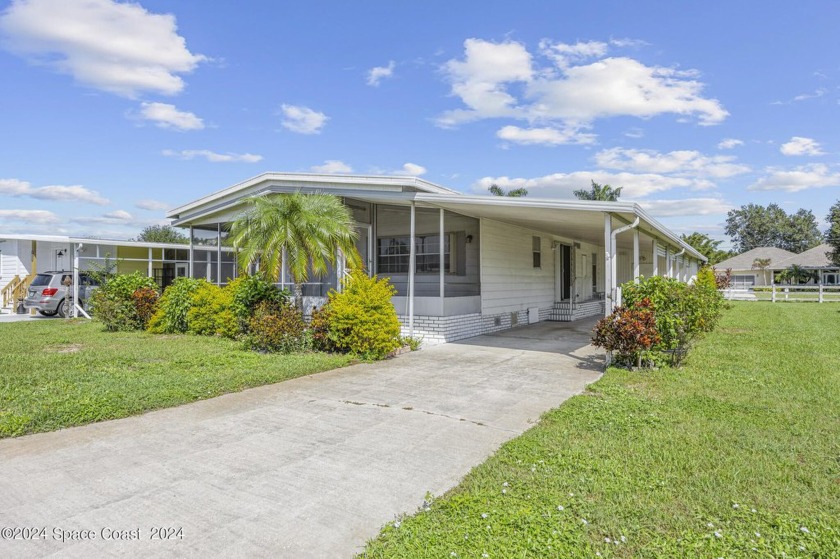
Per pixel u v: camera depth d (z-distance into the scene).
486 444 4.74
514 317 15.59
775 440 4.72
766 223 81.75
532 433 4.95
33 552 2.91
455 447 4.66
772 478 3.88
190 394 6.39
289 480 3.92
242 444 4.75
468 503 3.42
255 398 6.47
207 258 20.98
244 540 3.04
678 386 6.90
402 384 7.31
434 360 9.41
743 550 2.88
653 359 7.96
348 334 9.55
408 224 15.00
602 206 8.74
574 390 6.91
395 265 15.15
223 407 6.04
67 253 21.72
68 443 4.75
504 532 3.05
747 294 31.61
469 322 13.07
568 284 20.33
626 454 4.35
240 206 13.98
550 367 8.67
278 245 10.16
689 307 8.36
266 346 10.01
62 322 16.22
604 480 3.81
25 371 7.80
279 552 2.92
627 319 7.96
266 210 10.28
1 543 3.00
